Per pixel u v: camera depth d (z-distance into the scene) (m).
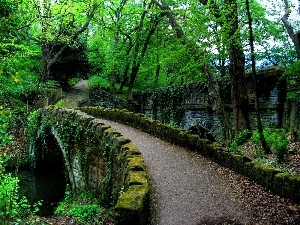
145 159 10.99
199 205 7.32
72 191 15.67
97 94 28.30
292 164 11.05
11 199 9.76
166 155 11.60
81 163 14.42
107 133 11.92
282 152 11.38
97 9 27.55
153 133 15.07
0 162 10.91
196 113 22.22
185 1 15.93
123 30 30.06
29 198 15.45
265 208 7.17
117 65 29.55
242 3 12.95
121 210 5.71
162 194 7.93
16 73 8.64
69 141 15.88
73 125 15.50
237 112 15.15
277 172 8.16
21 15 17.80
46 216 12.78
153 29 28.59
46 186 17.47
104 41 34.03
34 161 19.77
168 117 25.39
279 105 16.33
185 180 9.02
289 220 6.57
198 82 21.78
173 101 24.73
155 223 6.39
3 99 17.03
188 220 6.56
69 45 25.91
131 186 6.69
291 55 23.77
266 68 16.97
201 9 12.85
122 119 17.92
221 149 10.75
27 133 20.30
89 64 32.72
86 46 33.50
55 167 20.86
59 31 24.77
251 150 13.04
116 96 30.91
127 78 36.28
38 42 26.08
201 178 9.23
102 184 12.36
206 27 13.10
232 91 15.23
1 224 8.41
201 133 21.86
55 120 18.23
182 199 7.65
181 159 11.16
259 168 8.70
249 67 24.97
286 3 18.67
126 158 9.02
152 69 33.44
